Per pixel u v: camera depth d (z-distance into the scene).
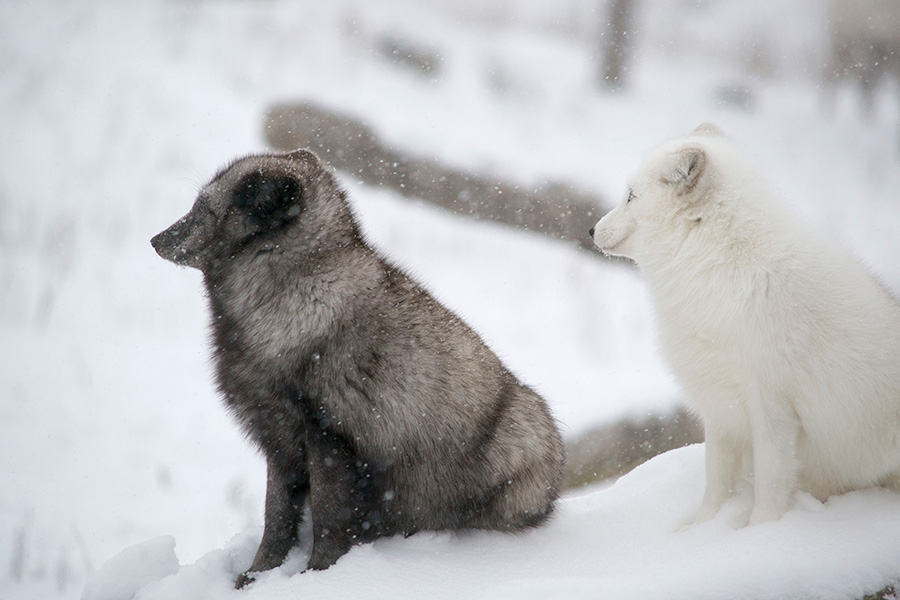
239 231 6.31
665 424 12.40
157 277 17.00
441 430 6.30
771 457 5.83
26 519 10.05
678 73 27.67
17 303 15.85
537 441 6.68
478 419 6.41
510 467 6.53
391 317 6.28
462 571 5.85
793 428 5.84
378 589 5.56
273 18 28.81
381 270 6.49
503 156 20.44
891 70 28.05
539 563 5.97
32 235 17.95
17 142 21.42
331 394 6.06
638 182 6.50
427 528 6.57
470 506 6.53
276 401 6.14
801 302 5.66
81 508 10.34
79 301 16.09
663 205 6.26
